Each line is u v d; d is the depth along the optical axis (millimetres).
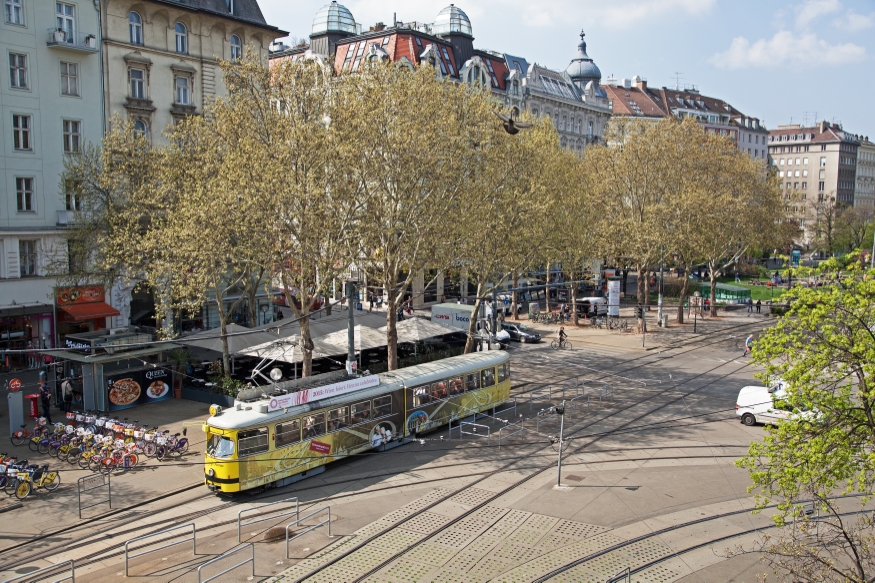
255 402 24906
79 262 42094
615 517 22094
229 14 53250
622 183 60531
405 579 17984
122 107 47156
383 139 33281
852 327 15336
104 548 19812
